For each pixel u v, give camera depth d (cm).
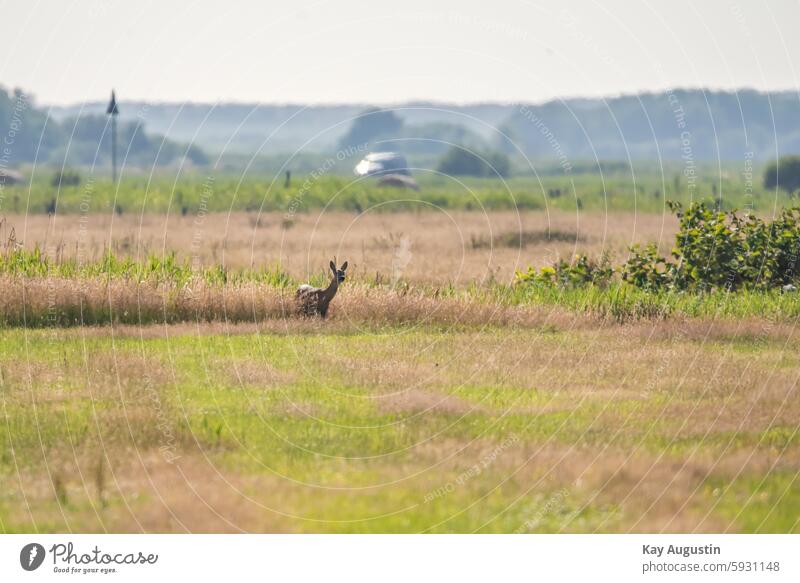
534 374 5206
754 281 7562
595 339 5962
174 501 3556
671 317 6569
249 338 5962
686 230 7812
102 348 5575
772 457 3947
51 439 4038
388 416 4484
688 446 4088
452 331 6338
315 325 6369
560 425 4347
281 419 4406
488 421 4419
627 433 4241
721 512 3547
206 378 4997
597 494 3669
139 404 4522
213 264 9294
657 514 3541
